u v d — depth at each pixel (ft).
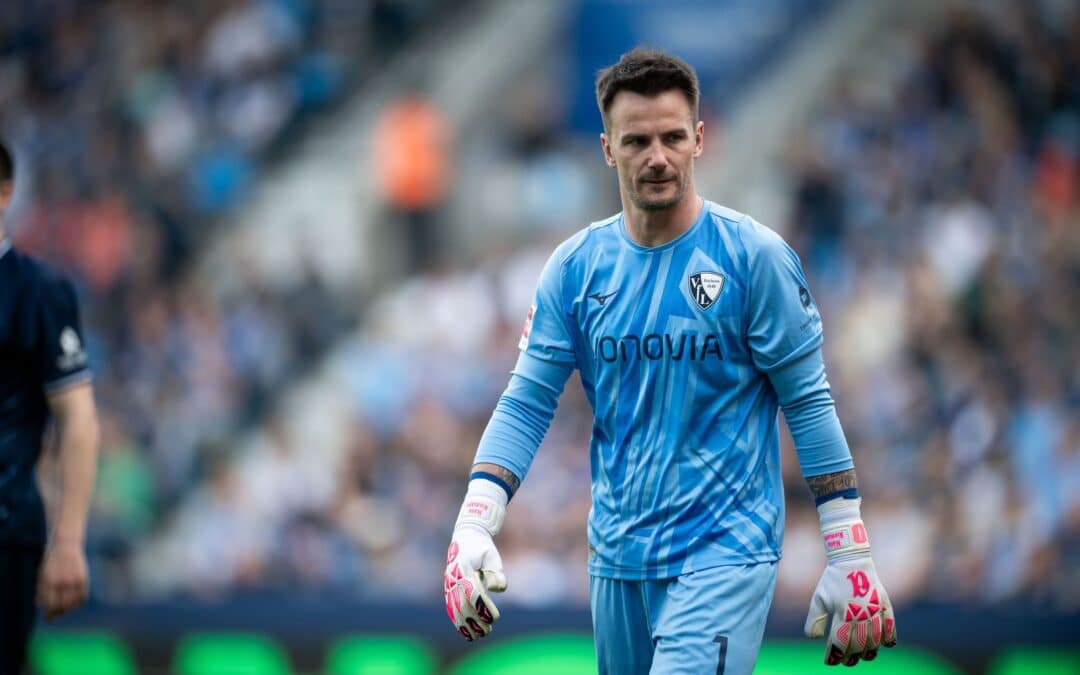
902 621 85.46
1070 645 83.05
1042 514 97.86
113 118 160.45
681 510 36.58
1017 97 135.95
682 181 35.99
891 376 111.04
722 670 35.42
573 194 151.33
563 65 165.17
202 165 156.15
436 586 108.06
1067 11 140.36
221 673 95.96
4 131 161.48
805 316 36.42
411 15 169.78
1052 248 119.85
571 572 105.09
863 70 150.82
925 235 122.01
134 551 118.01
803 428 36.68
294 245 146.30
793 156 143.54
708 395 36.60
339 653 93.86
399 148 147.84
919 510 101.86
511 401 39.06
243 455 128.57
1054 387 105.19
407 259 148.36
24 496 47.52
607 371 37.45
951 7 145.18
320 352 137.90
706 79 160.25
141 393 132.77
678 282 36.70
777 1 162.81
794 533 100.89
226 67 162.30
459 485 119.55
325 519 117.80
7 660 47.52
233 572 116.88
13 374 47.57
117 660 98.12
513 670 90.17
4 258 47.55
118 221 147.43
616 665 38.17
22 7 171.63
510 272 133.59
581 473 110.63
